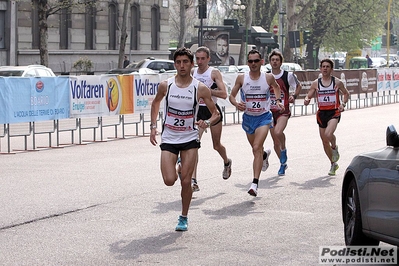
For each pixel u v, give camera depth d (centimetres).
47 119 2531
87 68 6981
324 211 1440
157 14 8319
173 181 1261
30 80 2445
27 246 1162
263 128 1608
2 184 1786
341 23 10419
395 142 1002
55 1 6794
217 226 1304
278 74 1911
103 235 1237
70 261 1066
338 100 1936
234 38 8562
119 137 2992
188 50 1273
